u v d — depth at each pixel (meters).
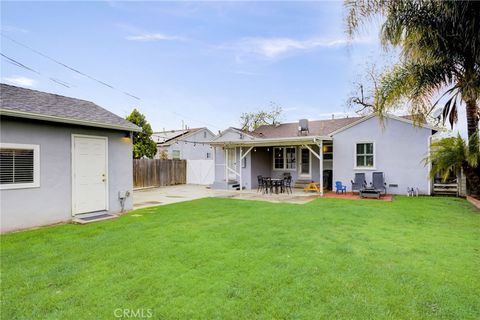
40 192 6.62
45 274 3.65
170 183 18.58
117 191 8.35
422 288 3.16
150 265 3.92
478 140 8.56
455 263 3.89
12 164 6.17
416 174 11.49
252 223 6.53
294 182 15.38
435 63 8.45
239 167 15.45
